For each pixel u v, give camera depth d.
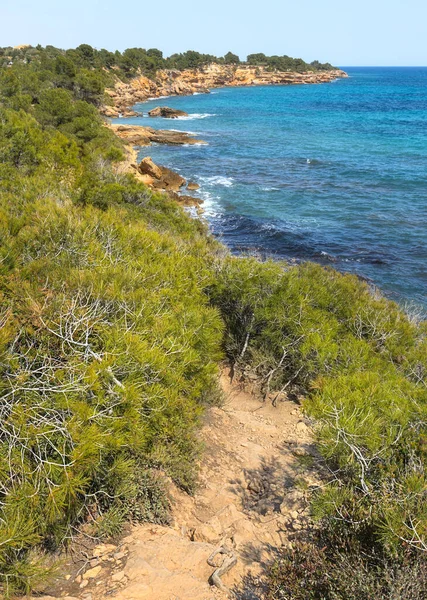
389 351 7.73
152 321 5.27
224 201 30.64
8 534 2.83
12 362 3.68
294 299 8.00
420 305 16.47
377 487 3.78
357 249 22.19
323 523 4.00
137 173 33.84
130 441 3.80
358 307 8.82
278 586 3.47
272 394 7.79
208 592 3.44
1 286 4.61
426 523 3.09
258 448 6.12
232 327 8.45
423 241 23.30
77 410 3.49
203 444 5.41
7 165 12.59
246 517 4.75
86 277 5.07
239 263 8.80
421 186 34.31
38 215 6.59
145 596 3.29
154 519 4.31
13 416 3.42
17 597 3.14
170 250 8.29
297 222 26.39
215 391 6.70
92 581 3.41
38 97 44.72
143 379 4.33
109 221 7.75
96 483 4.05
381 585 3.04
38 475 3.17
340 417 4.02
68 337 4.19
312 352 7.31
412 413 4.37
